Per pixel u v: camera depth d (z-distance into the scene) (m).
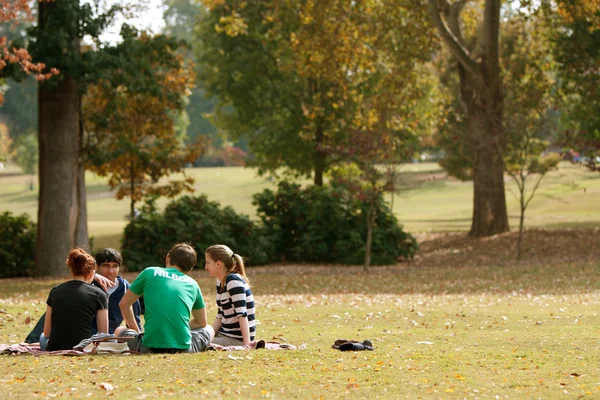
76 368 7.93
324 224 32.00
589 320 12.86
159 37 27.38
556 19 32.12
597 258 28.42
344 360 8.66
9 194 90.94
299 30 34.91
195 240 29.86
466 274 24.94
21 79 24.56
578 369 8.17
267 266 31.08
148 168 37.28
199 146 38.22
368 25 31.80
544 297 18.05
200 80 43.03
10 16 19.12
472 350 9.66
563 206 56.34
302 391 6.96
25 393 6.78
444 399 6.66
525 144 29.70
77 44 26.02
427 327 12.70
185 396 6.68
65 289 9.03
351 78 35.94
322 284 23.05
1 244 28.20
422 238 37.94
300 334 11.76
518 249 29.62
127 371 7.77
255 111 41.56
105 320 9.12
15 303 16.78
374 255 31.02
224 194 79.38
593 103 33.31
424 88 37.31
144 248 29.47
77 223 27.95
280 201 32.91
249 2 38.62
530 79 32.62
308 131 38.56
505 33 37.81
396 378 7.59
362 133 28.30
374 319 13.91
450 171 45.69
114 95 28.64
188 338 8.93
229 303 9.38
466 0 32.66
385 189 27.83
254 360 8.45
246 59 39.75
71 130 27.47
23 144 93.50
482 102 31.73
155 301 8.87
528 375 7.81
